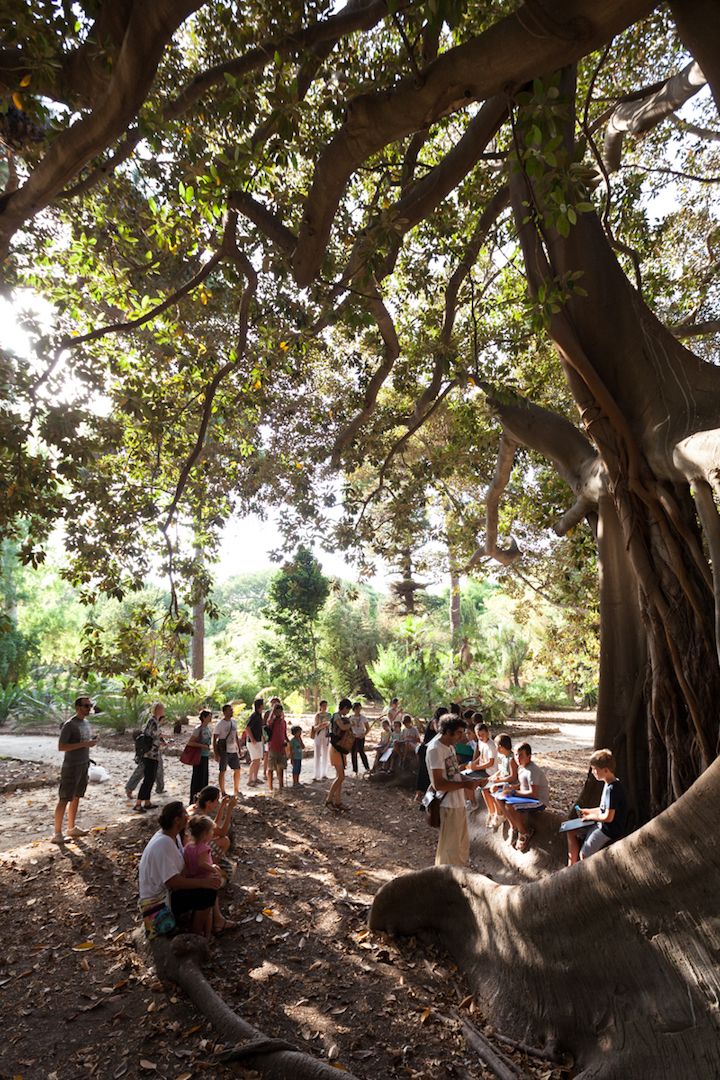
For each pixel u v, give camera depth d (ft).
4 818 31.53
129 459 32.96
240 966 16.16
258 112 19.27
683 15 16.85
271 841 27.37
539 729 70.28
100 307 32.86
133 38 13.08
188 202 20.47
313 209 16.26
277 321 29.40
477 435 43.50
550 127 11.84
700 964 11.51
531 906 14.52
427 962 17.11
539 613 70.38
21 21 13.52
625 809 18.89
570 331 20.33
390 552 46.88
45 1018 13.82
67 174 16.53
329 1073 11.14
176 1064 12.15
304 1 17.13
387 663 75.25
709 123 33.96
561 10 11.16
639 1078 11.76
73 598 122.11
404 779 40.34
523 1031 14.16
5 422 22.13
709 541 16.06
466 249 27.53
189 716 64.23
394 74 19.24
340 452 33.71
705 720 18.90
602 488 23.07
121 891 20.70
